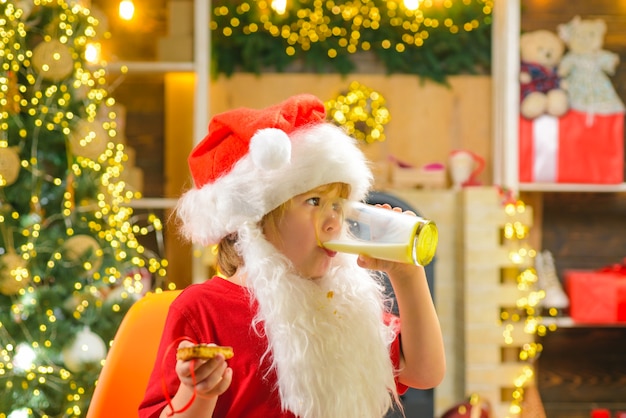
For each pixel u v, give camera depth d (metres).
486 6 3.34
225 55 3.35
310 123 1.16
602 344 3.43
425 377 1.19
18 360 2.20
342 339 1.11
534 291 3.13
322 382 1.07
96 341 2.25
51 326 2.25
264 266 1.09
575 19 3.21
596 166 3.16
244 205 1.11
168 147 3.34
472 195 2.98
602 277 3.13
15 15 2.27
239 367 1.10
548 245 3.43
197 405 1.00
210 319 1.12
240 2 3.34
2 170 2.19
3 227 2.27
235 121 1.15
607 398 3.42
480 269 2.98
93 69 2.69
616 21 3.38
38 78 2.34
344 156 1.12
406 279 1.15
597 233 3.43
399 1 3.33
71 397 2.22
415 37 3.36
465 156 3.21
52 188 2.38
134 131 3.36
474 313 2.98
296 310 1.08
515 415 2.94
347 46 3.36
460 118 3.40
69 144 2.35
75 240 2.29
